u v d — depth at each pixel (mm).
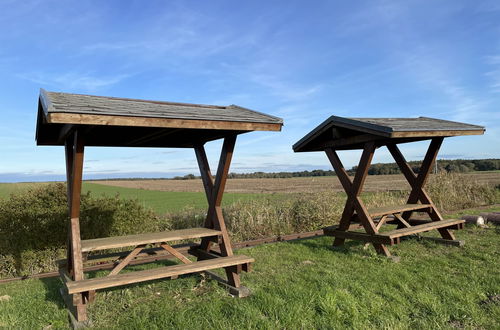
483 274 5141
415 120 8180
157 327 3670
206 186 5719
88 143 5777
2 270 6609
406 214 8477
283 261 6512
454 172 16406
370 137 6590
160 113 3998
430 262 6008
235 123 4461
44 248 6996
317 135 7344
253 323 3637
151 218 9023
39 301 4832
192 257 7547
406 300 4207
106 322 3945
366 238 6785
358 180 6996
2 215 6863
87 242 4621
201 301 4469
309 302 4133
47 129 5371
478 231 8734
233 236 9586
